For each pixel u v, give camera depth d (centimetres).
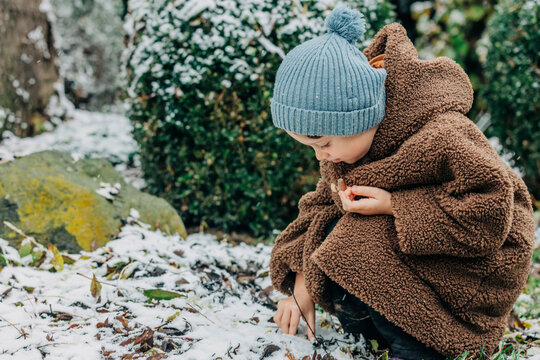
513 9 412
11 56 440
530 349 195
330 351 180
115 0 717
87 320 190
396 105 164
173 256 250
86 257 240
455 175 151
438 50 675
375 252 162
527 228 166
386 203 161
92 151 430
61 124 490
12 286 209
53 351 167
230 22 295
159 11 313
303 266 179
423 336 161
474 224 149
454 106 164
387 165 160
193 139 324
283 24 299
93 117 536
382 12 344
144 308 198
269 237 324
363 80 154
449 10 661
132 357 166
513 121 429
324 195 192
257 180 315
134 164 440
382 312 161
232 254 283
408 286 160
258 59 301
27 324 182
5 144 420
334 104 153
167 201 337
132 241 256
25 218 250
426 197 156
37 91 465
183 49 306
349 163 172
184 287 220
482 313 167
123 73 358
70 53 695
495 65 447
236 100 306
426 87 165
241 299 225
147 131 327
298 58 158
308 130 157
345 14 161
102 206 271
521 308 250
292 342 183
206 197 326
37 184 262
